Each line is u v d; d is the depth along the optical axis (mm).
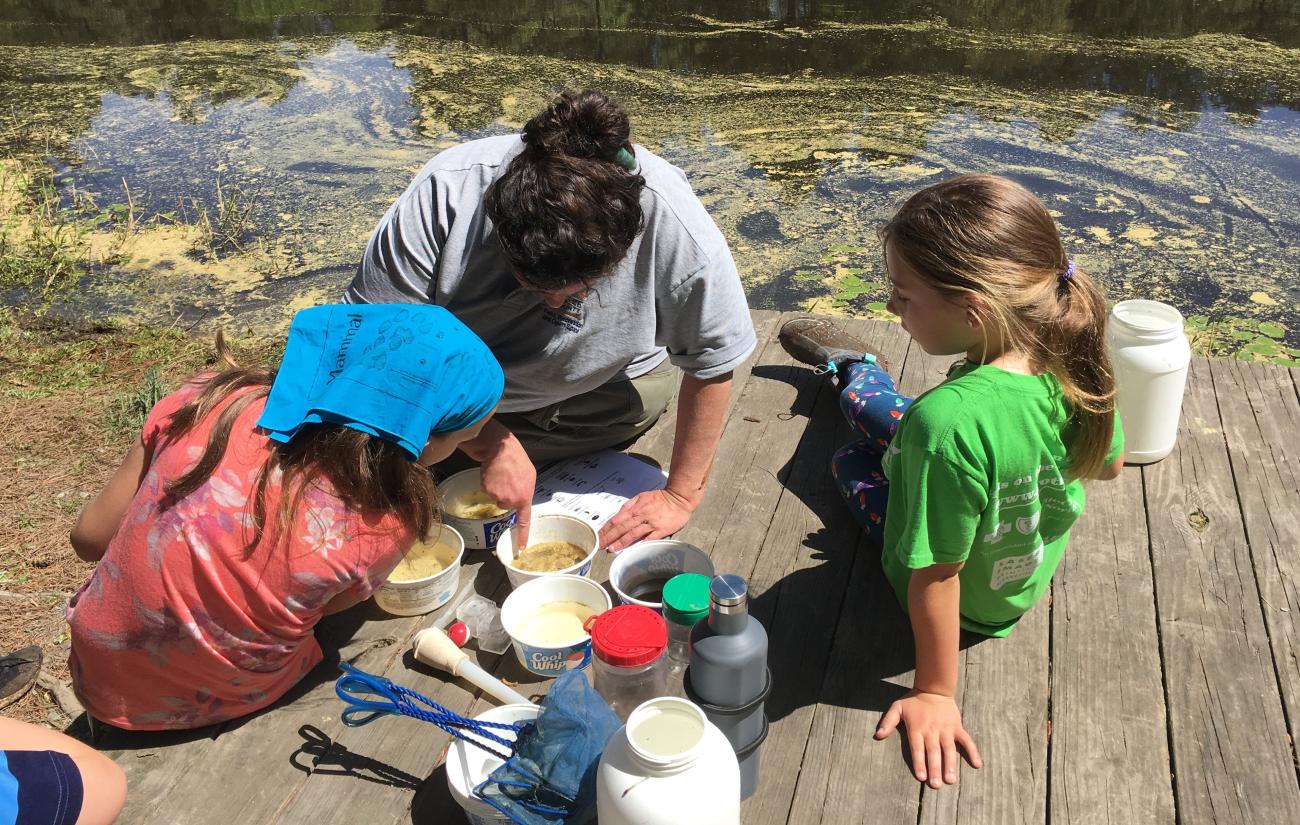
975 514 1488
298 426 1443
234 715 1656
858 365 2414
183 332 4188
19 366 3934
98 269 4766
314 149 6109
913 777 1569
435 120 6496
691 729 1223
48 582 2768
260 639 1543
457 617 1895
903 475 1572
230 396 1518
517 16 9008
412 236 1868
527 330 1983
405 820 1512
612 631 1453
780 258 4684
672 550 1850
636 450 2439
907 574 1762
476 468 2143
